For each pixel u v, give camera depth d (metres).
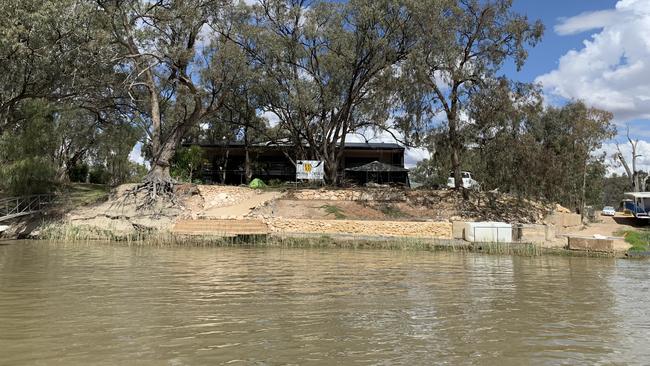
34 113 35.66
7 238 30.94
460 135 38.00
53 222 32.81
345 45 39.38
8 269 17.83
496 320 10.95
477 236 29.92
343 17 38.62
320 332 9.68
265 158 56.00
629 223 44.91
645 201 45.28
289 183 44.31
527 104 36.28
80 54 30.17
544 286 15.91
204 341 8.95
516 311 11.95
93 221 33.19
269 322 10.42
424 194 39.44
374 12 36.31
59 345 8.59
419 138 39.62
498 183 38.06
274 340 9.09
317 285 15.30
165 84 40.41
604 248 26.34
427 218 36.28
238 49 36.66
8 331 9.43
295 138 46.19
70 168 53.41
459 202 38.66
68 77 31.62
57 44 29.38
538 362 8.11
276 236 30.20
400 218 35.84
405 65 35.47
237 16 36.69
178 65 34.97
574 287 15.79
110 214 33.78
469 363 7.98
